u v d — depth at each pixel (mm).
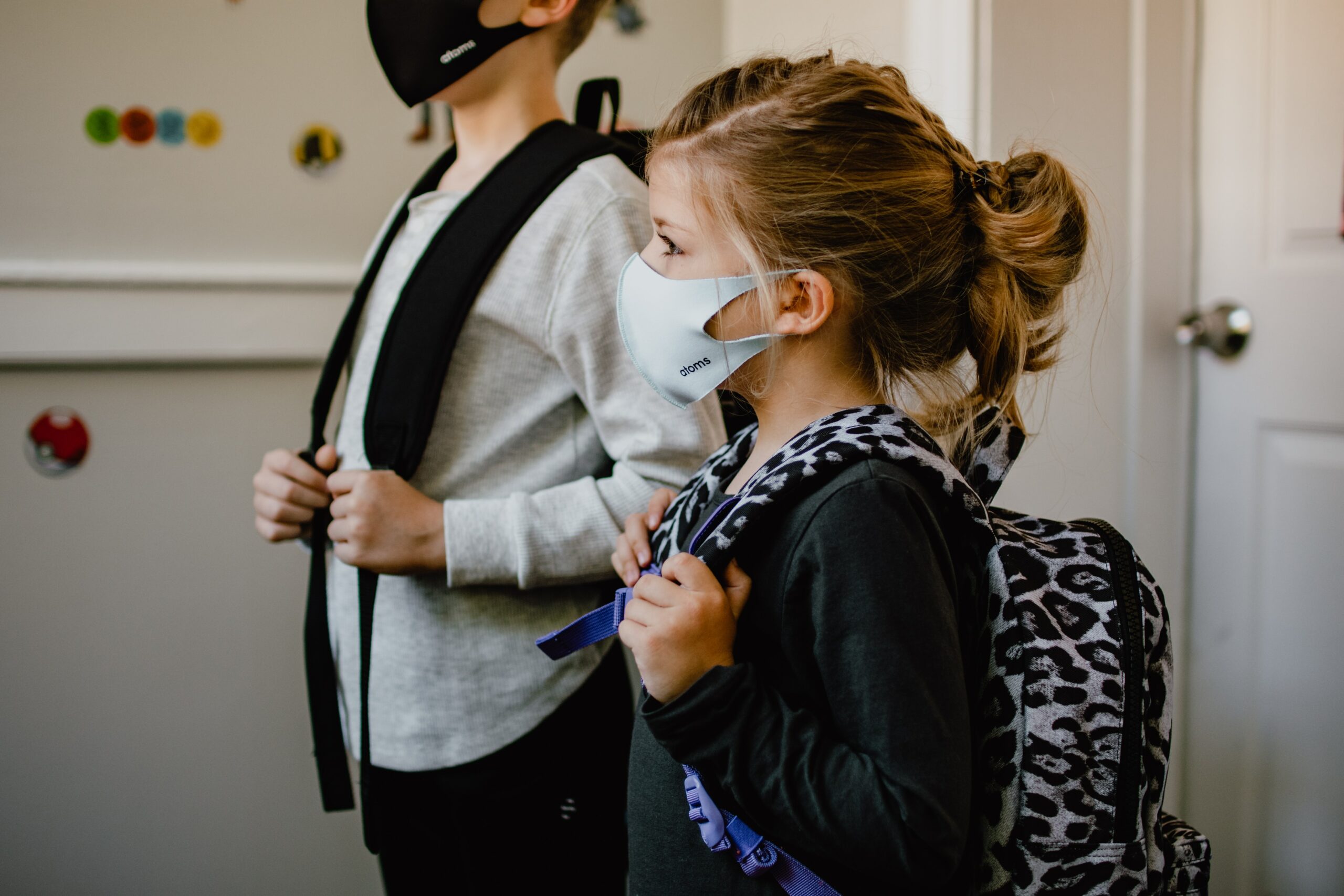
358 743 924
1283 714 1194
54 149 1292
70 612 1336
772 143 624
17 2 1268
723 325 650
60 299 1285
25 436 1308
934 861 499
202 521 1382
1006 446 660
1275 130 1183
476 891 875
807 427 629
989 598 582
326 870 1442
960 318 653
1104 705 545
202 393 1375
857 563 532
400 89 918
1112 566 588
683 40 1570
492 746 865
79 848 1351
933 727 508
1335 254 1134
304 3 1377
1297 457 1177
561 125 912
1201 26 1253
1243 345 1218
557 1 906
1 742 1317
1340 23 1115
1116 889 541
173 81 1331
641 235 882
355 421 928
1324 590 1150
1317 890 1162
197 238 1354
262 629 1412
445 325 837
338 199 1413
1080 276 755
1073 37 1217
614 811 948
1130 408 1265
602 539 854
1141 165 1238
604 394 878
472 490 885
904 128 632
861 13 1396
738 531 577
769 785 535
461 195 943
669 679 566
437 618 866
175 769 1384
